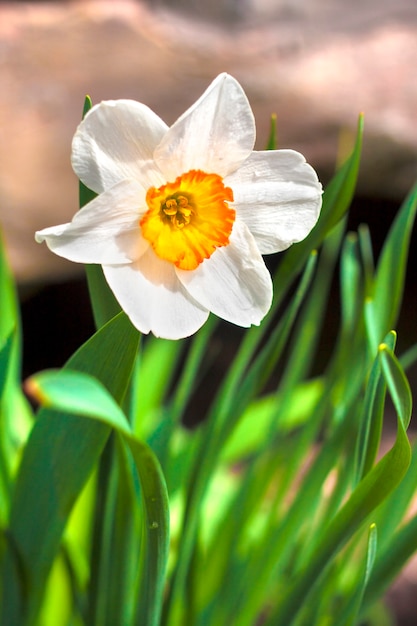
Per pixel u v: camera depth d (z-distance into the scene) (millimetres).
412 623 801
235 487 709
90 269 414
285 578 571
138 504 451
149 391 696
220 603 535
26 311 1192
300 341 553
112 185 385
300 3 1315
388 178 1073
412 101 1094
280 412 546
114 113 384
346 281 511
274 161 401
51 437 425
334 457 503
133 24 1290
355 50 1209
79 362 403
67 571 504
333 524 432
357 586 458
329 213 441
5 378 430
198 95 1106
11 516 447
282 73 1133
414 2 1370
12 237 927
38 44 1198
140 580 443
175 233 394
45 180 961
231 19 1295
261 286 398
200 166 397
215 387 1218
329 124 1061
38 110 1039
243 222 400
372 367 421
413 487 486
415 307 1304
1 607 481
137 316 385
